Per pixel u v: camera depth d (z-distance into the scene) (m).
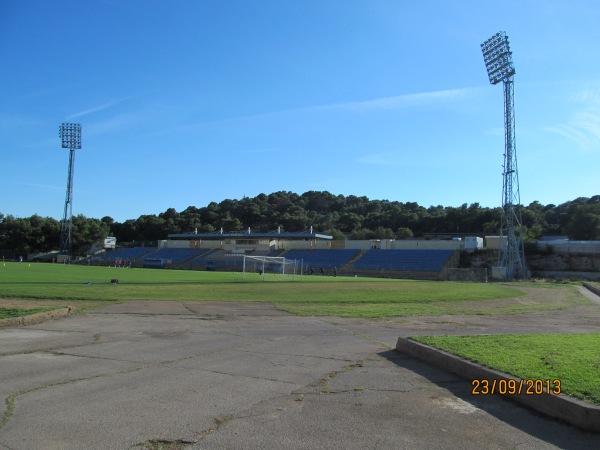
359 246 88.69
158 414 6.16
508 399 7.02
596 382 6.75
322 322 16.70
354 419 6.07
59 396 6.92
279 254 90.25
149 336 12.89
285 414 6.23
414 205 169.00
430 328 15.53
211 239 108.81
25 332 13.19
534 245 72.44
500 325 16.78
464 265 74.31
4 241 106.75
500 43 59.19
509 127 61.53
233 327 15.07
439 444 5.28
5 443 5.13
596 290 39.00
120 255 104.00
